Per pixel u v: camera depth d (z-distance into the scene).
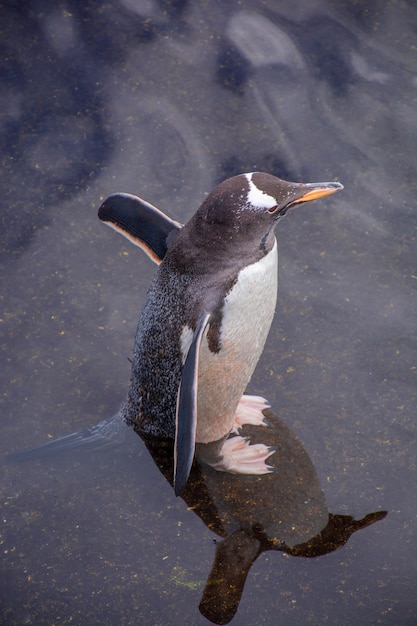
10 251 14.12
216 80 16.41
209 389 10.59
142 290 13.61
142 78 16.50
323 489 11.05
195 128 15.68
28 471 11.45
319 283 13.47
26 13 17.67
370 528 10.59
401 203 14.46
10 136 15.73
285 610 9.81
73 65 16.75
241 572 10.20
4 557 10.54
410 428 11.66
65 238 14.29
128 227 11.14
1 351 12.87
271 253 9.88
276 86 16.25
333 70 16.44
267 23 17.34
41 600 10.08
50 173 15.16
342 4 17.61
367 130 15.49
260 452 11.46
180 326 10.02
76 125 15.85
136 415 11.68
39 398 12.34
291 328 12.94
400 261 13.70
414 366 12.39
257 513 10.83
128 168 15.14
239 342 10.15
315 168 14.92
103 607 9.98
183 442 9.21
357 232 14.12
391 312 13.05
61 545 10.64
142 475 11.37
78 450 11.61
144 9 17.73
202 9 17.69
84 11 17.72
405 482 11.06
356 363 12.47
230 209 9.46
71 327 13.15
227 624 9.71
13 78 16.61
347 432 11.66
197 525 10.77
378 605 9.83
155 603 9.97
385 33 17.03
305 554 10.35
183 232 10.09
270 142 15.37
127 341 12.97
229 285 9.66
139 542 10.61
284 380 12.34
